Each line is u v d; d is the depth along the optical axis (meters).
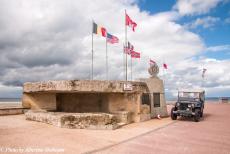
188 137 12.39
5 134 10.88
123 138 11.70
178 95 21.44
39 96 19.95
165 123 17.75
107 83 16.64
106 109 18.27
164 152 9.30
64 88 16.14
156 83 21.62
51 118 14.24
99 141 10.77
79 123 13.92
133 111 18.22
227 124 17.55
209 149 9.98
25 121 15.31
